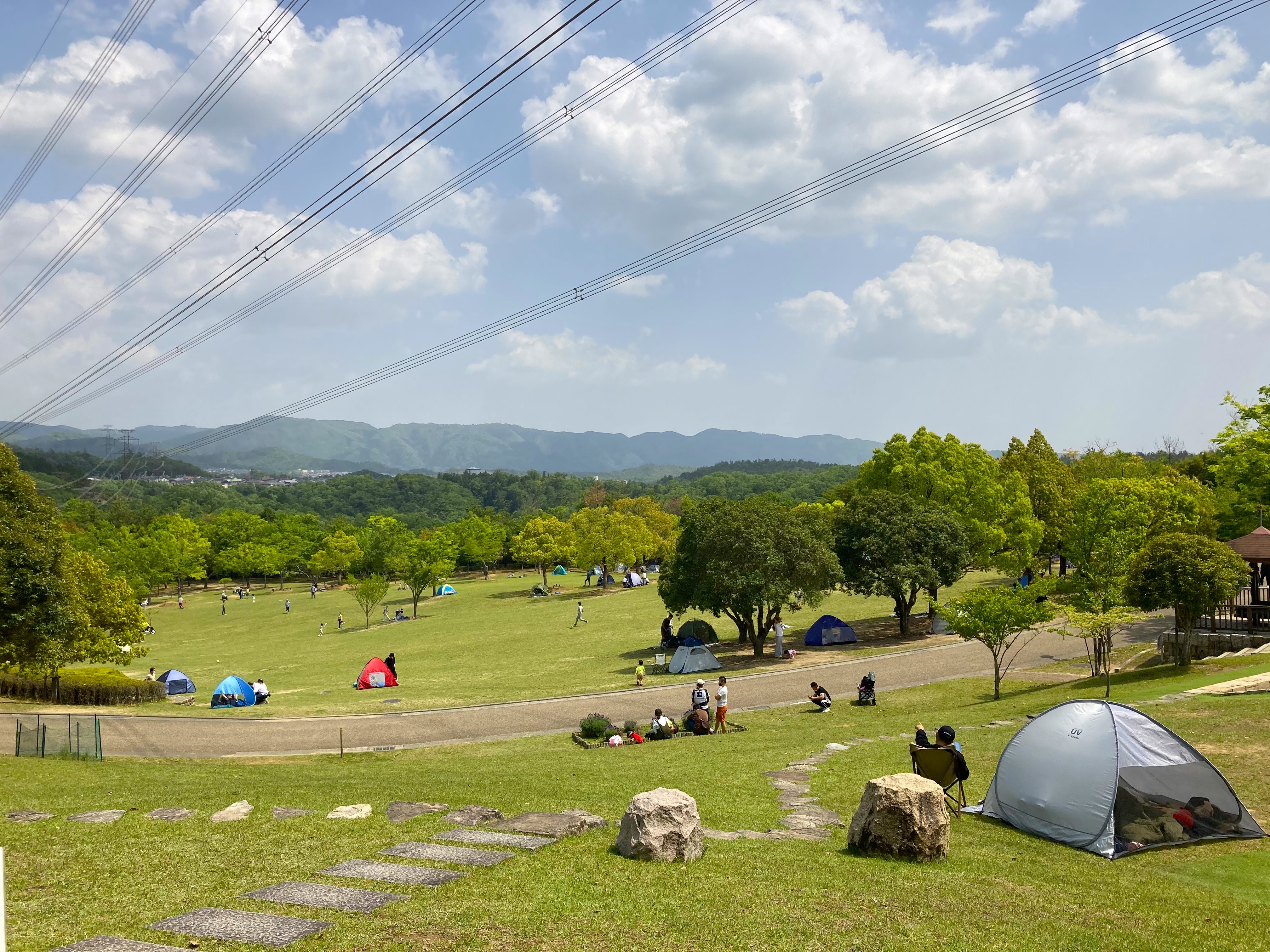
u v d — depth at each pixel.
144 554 121.69
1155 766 14.08
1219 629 36.66
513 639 69.31
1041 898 10.77
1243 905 10.95
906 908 10.04
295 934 8.53
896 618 63.59
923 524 54.88
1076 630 49.03
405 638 76.75
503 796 16.83
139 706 45.47
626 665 51.91
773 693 40.25
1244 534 49.75
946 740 16.33
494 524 167.25
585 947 8.41
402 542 123.56
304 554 150.38
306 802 15.97
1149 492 51.66
